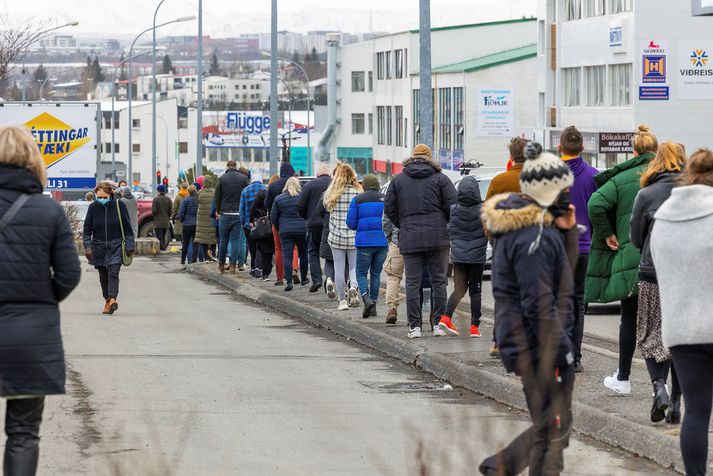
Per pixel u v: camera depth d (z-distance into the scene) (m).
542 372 14.87
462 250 31.02
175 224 93.12
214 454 19.50
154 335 35.38
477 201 30.77
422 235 31.38
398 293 34.91
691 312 15.98
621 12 123.38
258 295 47.38
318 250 45.88
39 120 90.81
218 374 27.81
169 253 85.50
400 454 19.42
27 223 15.32
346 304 39.50
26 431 15.61
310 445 20.20
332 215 39.34
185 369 28.52
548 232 15.02
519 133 181.38
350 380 27.06
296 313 41.16
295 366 29.20
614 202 22.27
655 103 119.94
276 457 19.31
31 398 15.52
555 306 15.03
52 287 15.60
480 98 179.88
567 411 15.17
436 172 31.70
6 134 15.52
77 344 32.97
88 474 17.91
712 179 16.30
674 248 16.09
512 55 188.25
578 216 24.92
